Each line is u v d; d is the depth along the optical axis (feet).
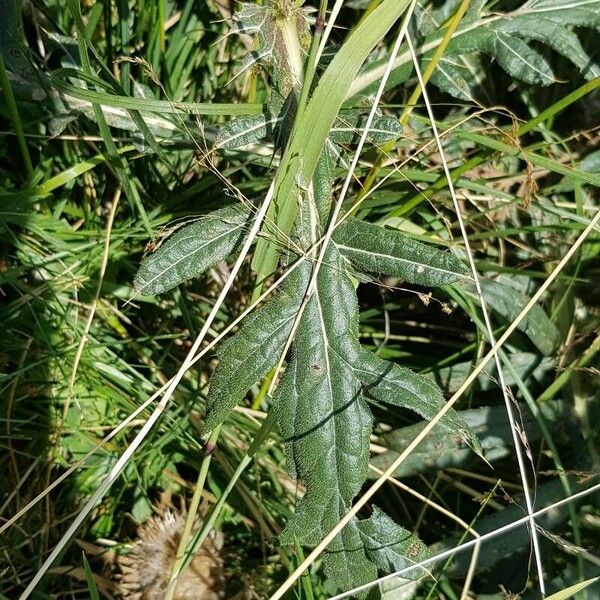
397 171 1.65
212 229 1.37
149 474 1.70
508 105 1.96
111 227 1.81
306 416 1.33
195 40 1.85
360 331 1.89
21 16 1.59
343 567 1.31
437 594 1.56
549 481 1.65
